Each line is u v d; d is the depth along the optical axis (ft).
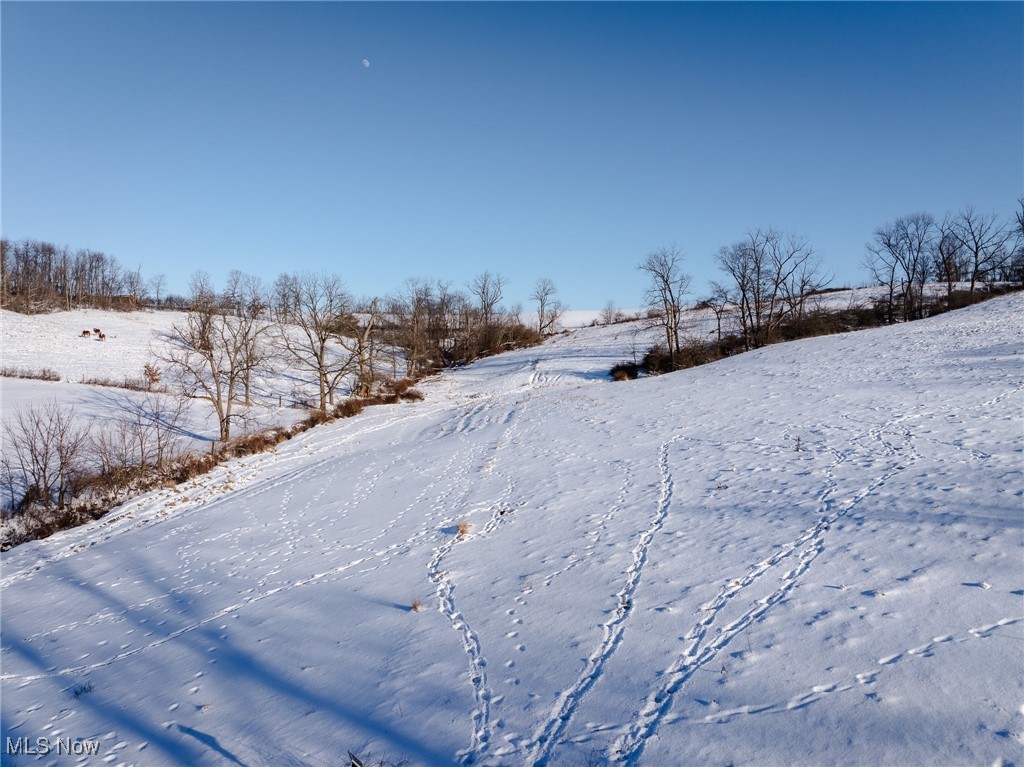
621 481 58.13
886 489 43.96
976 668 22.59
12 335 192.44
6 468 89.20
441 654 31.01
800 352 122.42
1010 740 19.02
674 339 177.99
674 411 87.45
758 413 78.13
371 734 25.22
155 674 34.96
